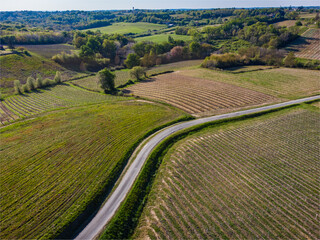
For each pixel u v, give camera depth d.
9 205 27.20
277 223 25.67
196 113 55.03
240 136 44.53
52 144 40.41
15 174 32.62
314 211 27.55
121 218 25.89
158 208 27.41
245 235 24.08
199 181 31.92
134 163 35.81
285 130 47.00
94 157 36.78
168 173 33.56
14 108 59.19
